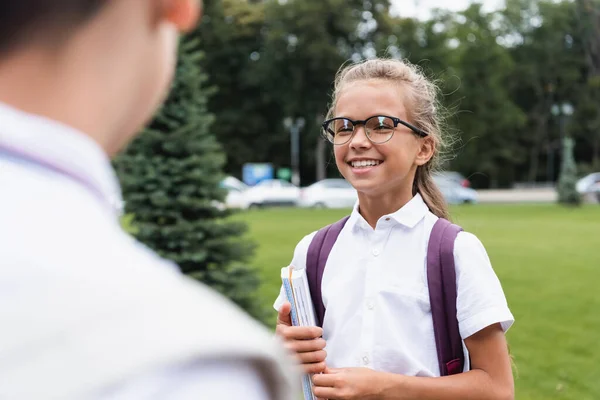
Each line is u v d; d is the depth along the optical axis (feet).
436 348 5.53
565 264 35.24
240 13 122.83
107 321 1.35
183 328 1.37
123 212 21.58
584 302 25.50
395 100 5.91
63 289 1.35
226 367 1.40
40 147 1.44
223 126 125.80
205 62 122.31
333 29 115.65
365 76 6.12
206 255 20.97
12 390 1.26
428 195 6.42
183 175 21.30
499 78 124.47
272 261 37.04
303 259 6.32
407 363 5.49
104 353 1.30
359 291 5.86
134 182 21.16
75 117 1.56
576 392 15.58
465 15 123.44
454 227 5.79
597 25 141.90
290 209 84.99
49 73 1.52
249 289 21.03
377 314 5.68
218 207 21.75
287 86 117.50
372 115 5.86
